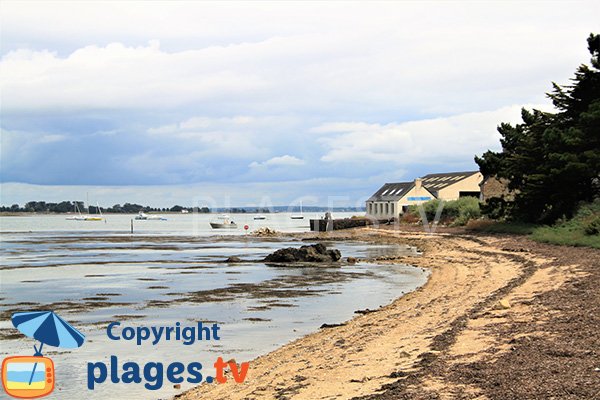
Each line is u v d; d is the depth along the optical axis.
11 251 59.00
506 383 9.96
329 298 26.23
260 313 22.56
